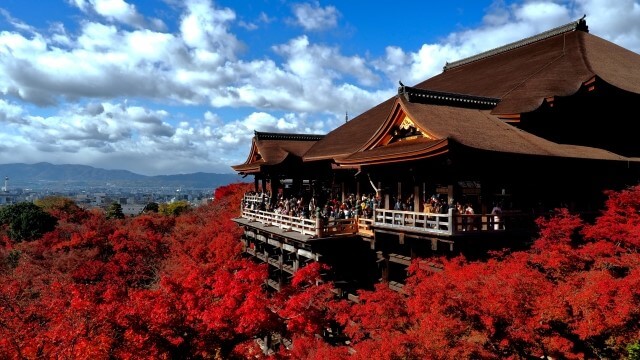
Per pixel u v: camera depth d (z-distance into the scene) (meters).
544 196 19.47
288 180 35.62
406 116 20.05
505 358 11.07
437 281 13.13
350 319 15.95
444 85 35.56
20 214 46.69
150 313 13.33
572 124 22.69
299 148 34.50
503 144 17.69
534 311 11.34
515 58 32.94
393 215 19.12
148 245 39.78
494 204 19.47
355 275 22.95
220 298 16.14
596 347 11.80
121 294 15.24
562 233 14.73
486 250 16.78
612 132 24.12
